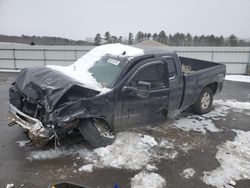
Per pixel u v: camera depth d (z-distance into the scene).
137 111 4.96
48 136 3.98
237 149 5.03
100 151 4.53
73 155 4.41
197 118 6.75
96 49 5.88
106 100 4.39
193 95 6.34
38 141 4.15
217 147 5.08
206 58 19.11
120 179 3.86
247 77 15.31
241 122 6.61
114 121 4.71
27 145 4.68
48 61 19.80
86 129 4.37
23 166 4.07
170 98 5.52
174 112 6.01
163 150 4.82
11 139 4.97
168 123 6.25
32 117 4.12
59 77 4.32
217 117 6.92
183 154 4.71
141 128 5.74
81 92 4.17
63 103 3.96
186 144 5.13
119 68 4.80
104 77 4.82
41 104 4.00
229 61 18.73
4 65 19.42
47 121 3.91
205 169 4.26
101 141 4.59
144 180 3.86
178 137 5.44
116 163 4.25
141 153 4.61
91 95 4.25
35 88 4.19
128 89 4.65
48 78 4.32
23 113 4.27
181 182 3.87
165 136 5.45
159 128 5.88
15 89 4.60
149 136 5.32
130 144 4.87
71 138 4.95
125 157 4.44
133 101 4.81
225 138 5.54
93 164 4.19
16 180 3.72
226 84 12.30
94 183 3.73
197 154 4.75
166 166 4.28
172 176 4.01
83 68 5.35
